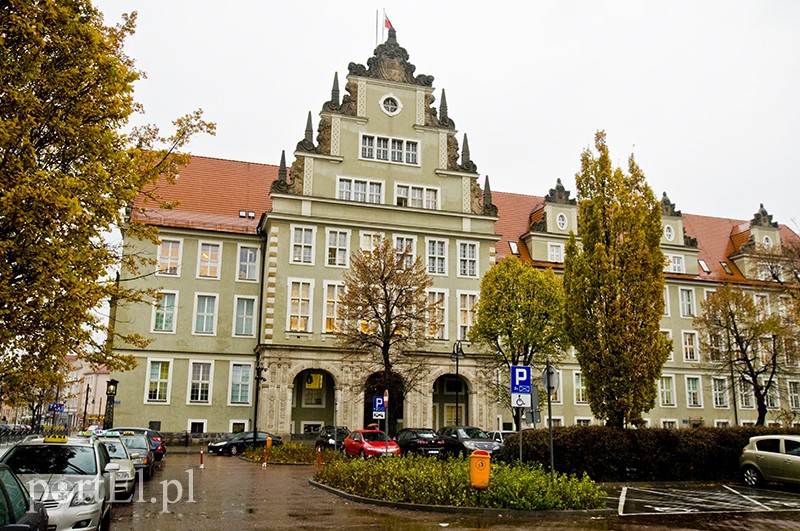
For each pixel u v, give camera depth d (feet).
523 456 74.95
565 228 175.22
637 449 76.64
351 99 148.36
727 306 140.77
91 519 36.09
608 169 84.84
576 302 81.56
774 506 57.41
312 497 60.75
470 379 142.82
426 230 146.82
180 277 141.18
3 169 36.68
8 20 38.63
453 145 153.69
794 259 124.88
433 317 124.67
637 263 79.30
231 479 77.05
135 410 133.39
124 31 51.88
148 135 54.65
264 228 145.28
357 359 135.54
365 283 112.88
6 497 25.68
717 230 205.36
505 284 123.85
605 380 78.02
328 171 143.74
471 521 47.65
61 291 40.01
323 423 139.95
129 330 135.95
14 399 45.24
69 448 41.81
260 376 124.88
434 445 99.04
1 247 36.50
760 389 137.49
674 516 51.52
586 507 53.31
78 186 38.99
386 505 54.75
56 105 41.65
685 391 171.73
